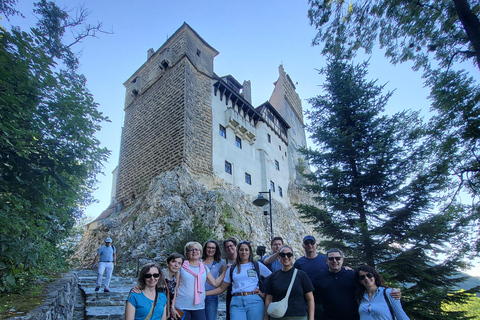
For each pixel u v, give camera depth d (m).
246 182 25.95
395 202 10.37
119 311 6.91
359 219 10.59
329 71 13.15
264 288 4.50
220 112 25.61
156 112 24.38
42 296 4.37
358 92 12.26
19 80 3.89
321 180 11.99
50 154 4.04
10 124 3.48
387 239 9.90
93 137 4.99
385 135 11.24
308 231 31.58
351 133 11.62
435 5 10.28
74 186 5.14
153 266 3.91
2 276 4.12
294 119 42.06
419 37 11.06
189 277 4.53
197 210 18.69
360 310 3.93
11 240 3.79
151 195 19.55
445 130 9.75
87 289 8.88
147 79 27.17
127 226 18.52
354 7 11.05
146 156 23.67
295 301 3.95
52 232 7.43
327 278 4.39
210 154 22.84
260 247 7.82
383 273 8.67
